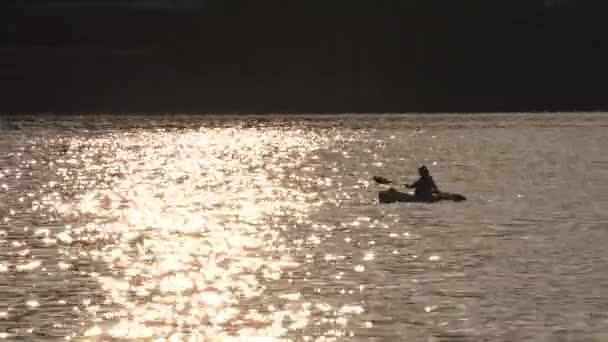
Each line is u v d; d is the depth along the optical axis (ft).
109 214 545.44
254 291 312.29
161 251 400.06
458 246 395.55
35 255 388.98
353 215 515.09
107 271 350.84
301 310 283.79
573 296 296.51
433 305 287.07
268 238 433.89
